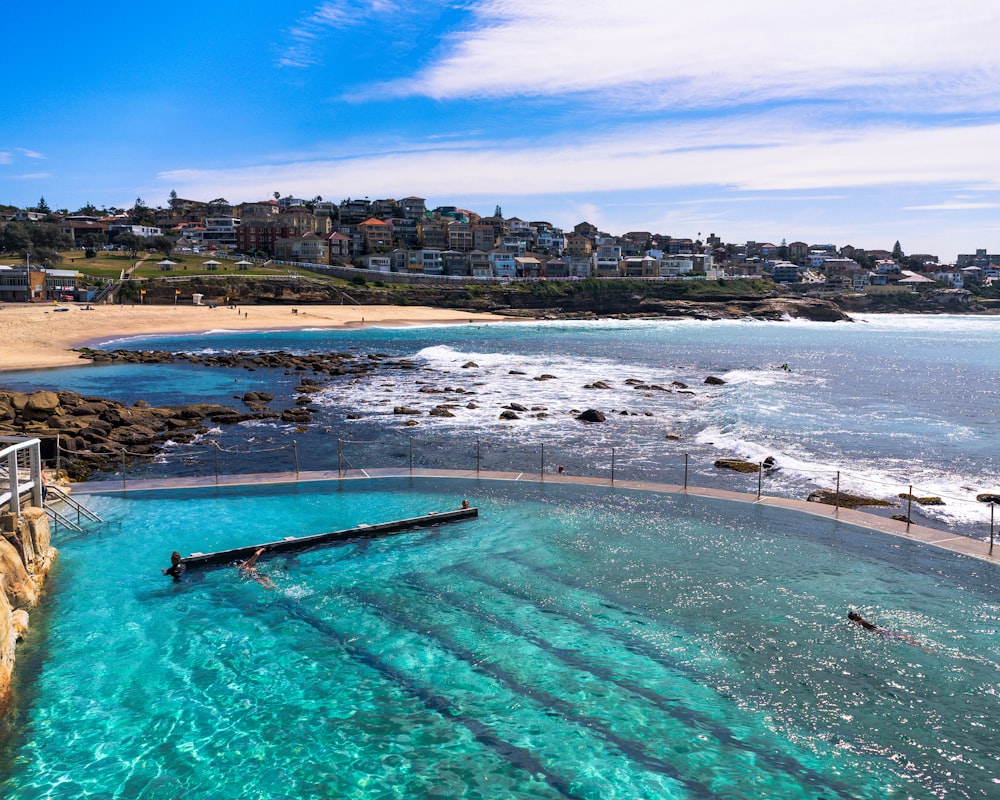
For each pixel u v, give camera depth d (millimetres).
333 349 91250
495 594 17406
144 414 42750
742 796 10484
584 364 76062
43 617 16000
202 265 158875
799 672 13820
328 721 12336
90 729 12047
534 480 27391
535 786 10711
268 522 22562
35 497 18547
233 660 14297
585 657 14445
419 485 26625
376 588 17781
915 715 12430
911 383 63281
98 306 118562
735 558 19625
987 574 18453
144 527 22016
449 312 155000
